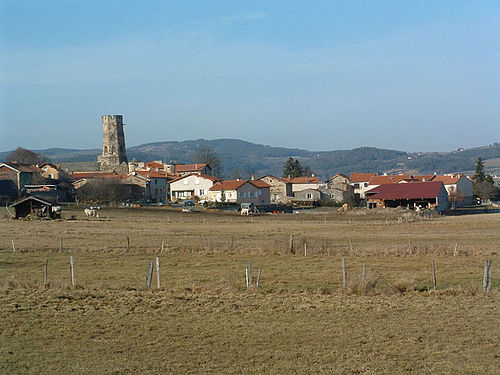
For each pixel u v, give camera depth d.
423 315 22.75
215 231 61.41
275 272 33.94
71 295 26.44
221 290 27.77
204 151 184.00
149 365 17.50
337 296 26.38
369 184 137.62
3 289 27.75
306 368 17.16
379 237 54.47
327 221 78.62
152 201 123.00
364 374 16.64
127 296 26.42
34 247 46.00
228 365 17.47
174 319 22.52
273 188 133.00
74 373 16.83
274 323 21.83
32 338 20.14
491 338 19.75
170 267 36.38
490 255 40.00
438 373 16.59
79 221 71.06
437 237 54.09
